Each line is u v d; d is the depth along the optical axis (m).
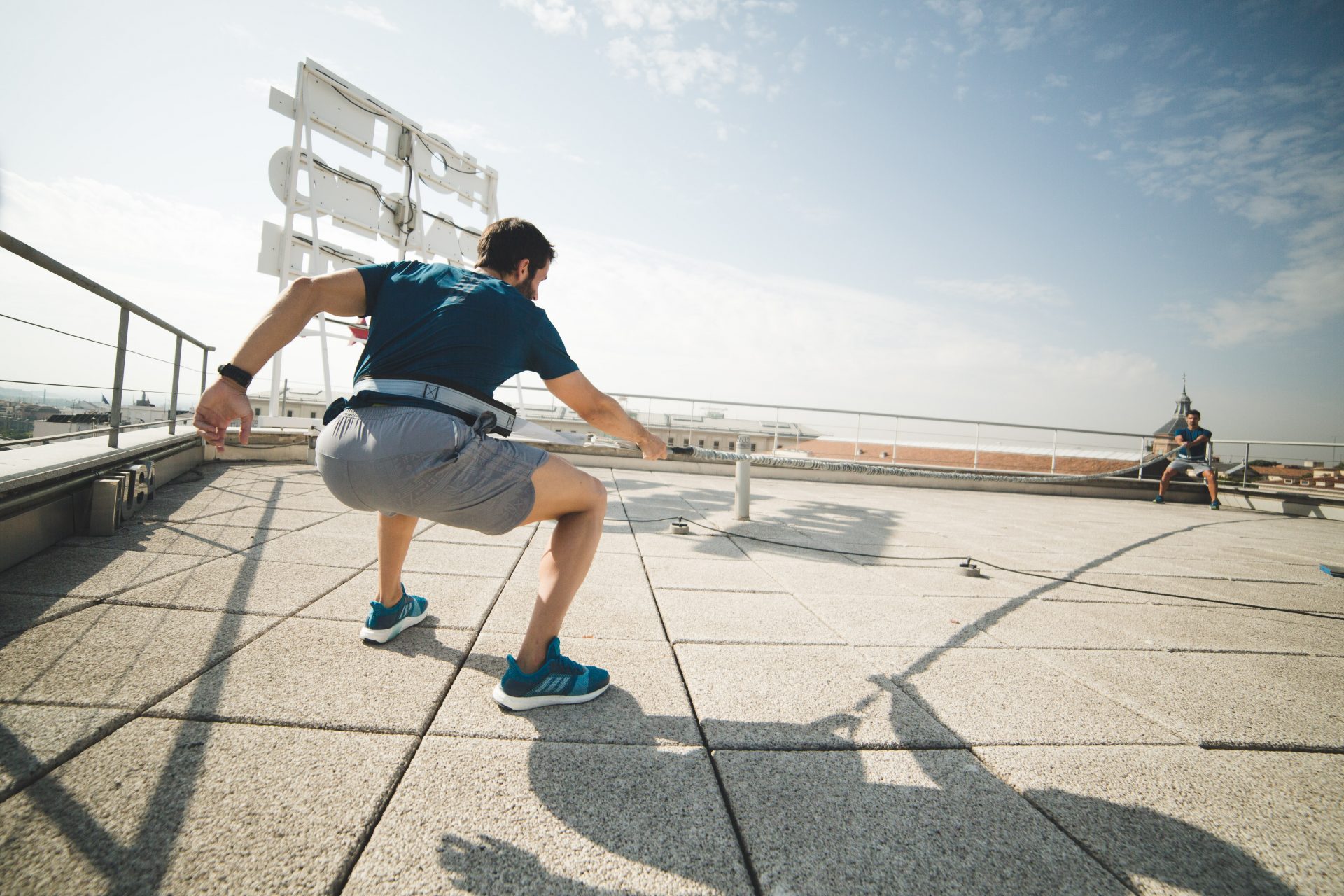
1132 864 1.18
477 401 1.46
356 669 1.86
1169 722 1.84
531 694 1.66
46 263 2.73
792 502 7.48
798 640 2.42
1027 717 1.82
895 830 1.24
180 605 2.31
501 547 3.77
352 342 8.59
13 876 0.95
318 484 5.76
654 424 12.51
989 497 10.41
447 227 9.64
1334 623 3.15
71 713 1.47
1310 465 10.41
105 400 4.70
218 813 1.15
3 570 2.54
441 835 1.14
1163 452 12.24
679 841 1.18
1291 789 1.49
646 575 3.34
